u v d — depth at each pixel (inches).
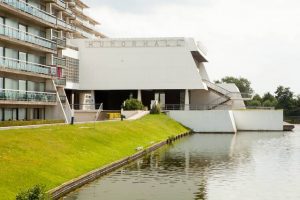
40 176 1107.9
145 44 3767.2
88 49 3791.8
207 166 1595.7
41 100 2267.5
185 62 3737.7
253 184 1270.9
